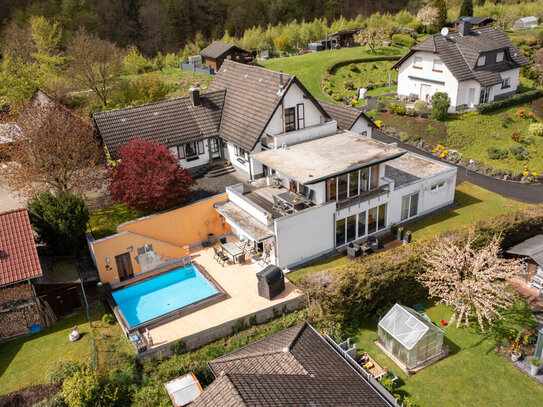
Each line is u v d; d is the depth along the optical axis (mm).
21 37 68000
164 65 75188
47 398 21219
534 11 101125
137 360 23766
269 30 90750
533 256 28078
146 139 37562
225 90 42594
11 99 50250
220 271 31406
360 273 26156
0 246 26016
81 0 99500
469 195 39688
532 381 22734
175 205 34344
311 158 32625
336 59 69500
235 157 39625
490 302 24938
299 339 21625
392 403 20547
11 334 25609
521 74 63406
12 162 35469
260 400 16469
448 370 23578
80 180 33844
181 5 109375
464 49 53562
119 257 30719
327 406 17234
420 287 27766
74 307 27688
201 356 24250
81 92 57844
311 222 30531
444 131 48688
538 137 47875
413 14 114375
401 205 35094
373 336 25859
